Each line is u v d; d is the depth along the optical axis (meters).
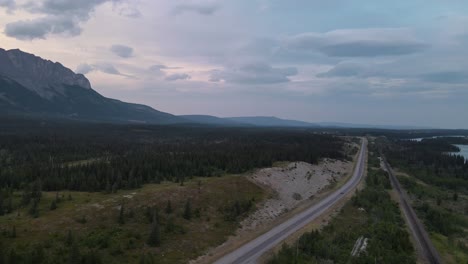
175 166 114.31
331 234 68.31
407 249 63.06
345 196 104.81
